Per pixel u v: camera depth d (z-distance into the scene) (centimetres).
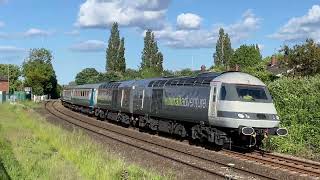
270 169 1767
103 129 3444
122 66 10900
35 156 1798
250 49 8188
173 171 1717
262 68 3875
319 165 1806
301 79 2509
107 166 1554
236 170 1742
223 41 10031
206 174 1658
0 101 8025
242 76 2273
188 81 2600
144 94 3244
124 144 2508
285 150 2247
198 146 2473
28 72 11275
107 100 4225
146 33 10481
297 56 3369
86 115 5431
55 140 2212
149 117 3189
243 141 2361
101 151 2011
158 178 1489
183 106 2588
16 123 3297
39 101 9106
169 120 2883
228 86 2222
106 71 10394
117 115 3981
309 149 2200
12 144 2114
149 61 10412
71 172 1483
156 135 3083
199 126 2450
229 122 2167
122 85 3834
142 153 2175
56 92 12488
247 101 2191
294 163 1908
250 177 1603
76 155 1781
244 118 2152
